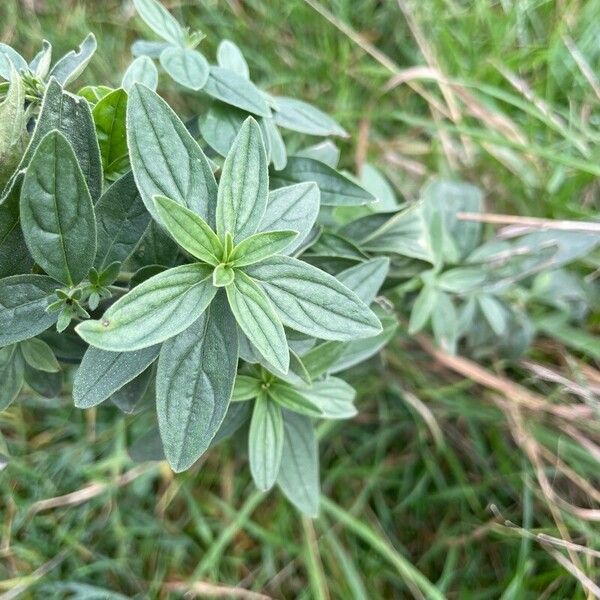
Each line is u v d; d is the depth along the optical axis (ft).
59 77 0.69
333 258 0.79
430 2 1.42
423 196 1.16
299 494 0.82
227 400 0.58
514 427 1.22
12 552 1.15
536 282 1.21
